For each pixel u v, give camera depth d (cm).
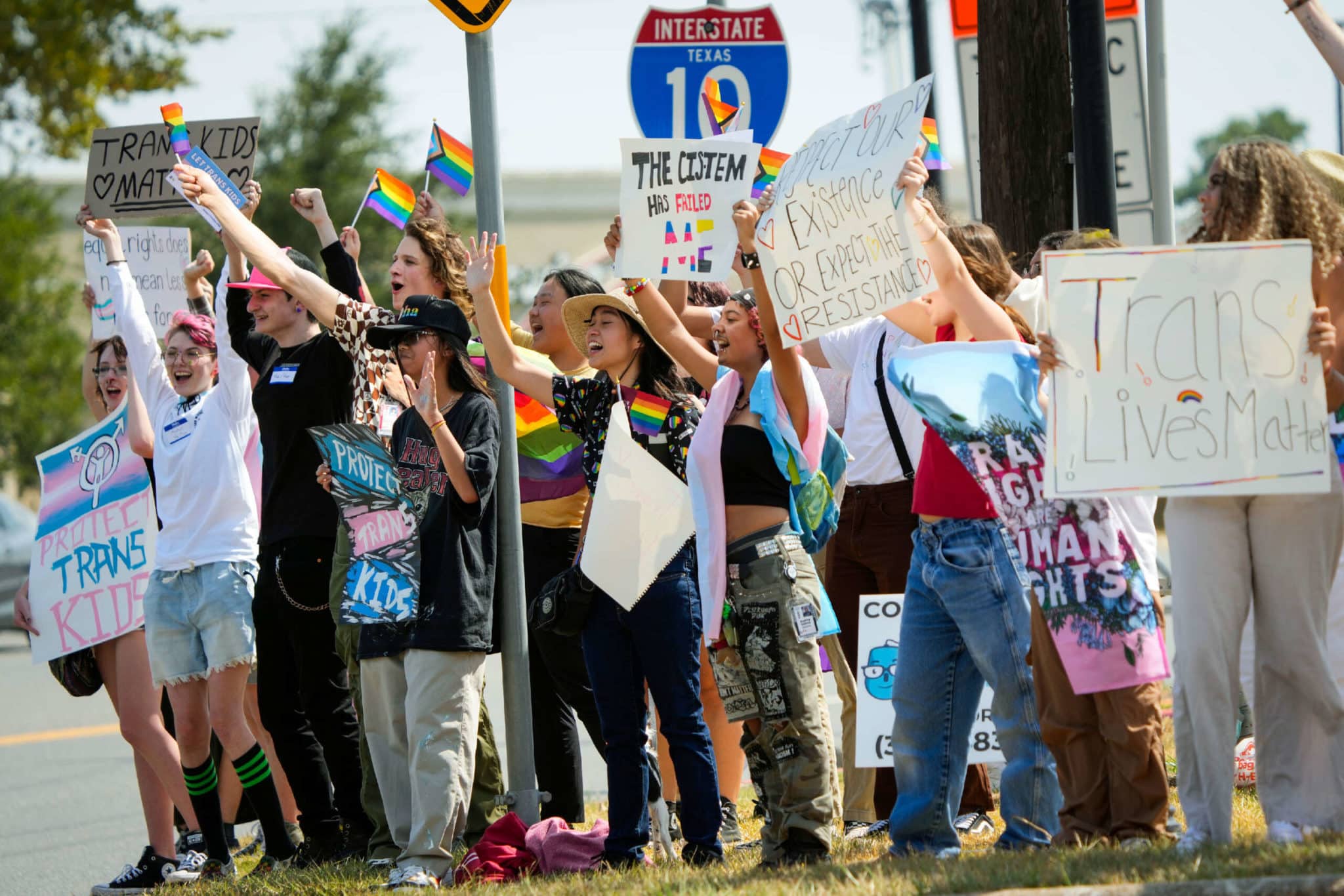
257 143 2806
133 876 2689
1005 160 2934
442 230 2564
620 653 2186
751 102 3080
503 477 2467
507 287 2497
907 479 2420
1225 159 1852
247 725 2591
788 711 2047
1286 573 1805
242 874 2650
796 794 2058
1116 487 1769
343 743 2536
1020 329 2070
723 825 2566
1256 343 1756
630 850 2183
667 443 2212
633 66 3077
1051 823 1983
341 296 2509
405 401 2544
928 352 1930
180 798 2762
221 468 2586
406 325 2308
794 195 2031
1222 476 1756
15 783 4072
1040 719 1953
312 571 2502
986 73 2959
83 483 2833
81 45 8969
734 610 2070
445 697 2227
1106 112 2700
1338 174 2391
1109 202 2695
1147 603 1883
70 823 3581
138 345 2747
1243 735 2738
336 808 2581
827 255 2009
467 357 2348
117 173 2892
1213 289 1761
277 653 2536
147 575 2761
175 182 2472
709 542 2059
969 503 1959
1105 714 1886
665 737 2188
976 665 2000
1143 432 1770
